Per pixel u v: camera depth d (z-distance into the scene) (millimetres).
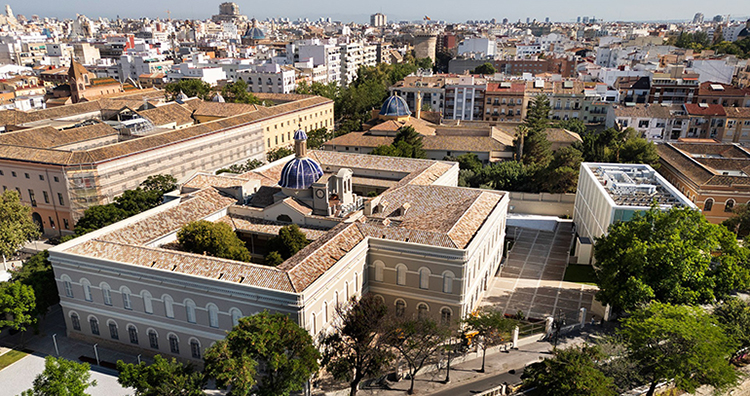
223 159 141875
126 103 173875
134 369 51875
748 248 82438
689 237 74562
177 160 127750
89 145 135125
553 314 80812
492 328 64938
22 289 70062
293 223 83875
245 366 50062
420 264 71625
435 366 67812
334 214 85562
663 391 61969
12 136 123812
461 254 68938
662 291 72375
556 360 55750
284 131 167375
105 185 111062
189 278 63000
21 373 66688
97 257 68250
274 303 59938
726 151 131875
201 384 52188
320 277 62906
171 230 78188
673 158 125875
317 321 63406
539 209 125125
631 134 144625
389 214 85188
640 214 81562
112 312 69750
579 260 99250
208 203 86000
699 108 170375
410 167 106688
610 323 78312
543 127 157375
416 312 74250
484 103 194250
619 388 59281
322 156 112812
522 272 95750
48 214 114500
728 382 56281
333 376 61969
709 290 71438
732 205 104875
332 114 195375
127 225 77000
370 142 146375
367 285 75562
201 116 163375
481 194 89562
